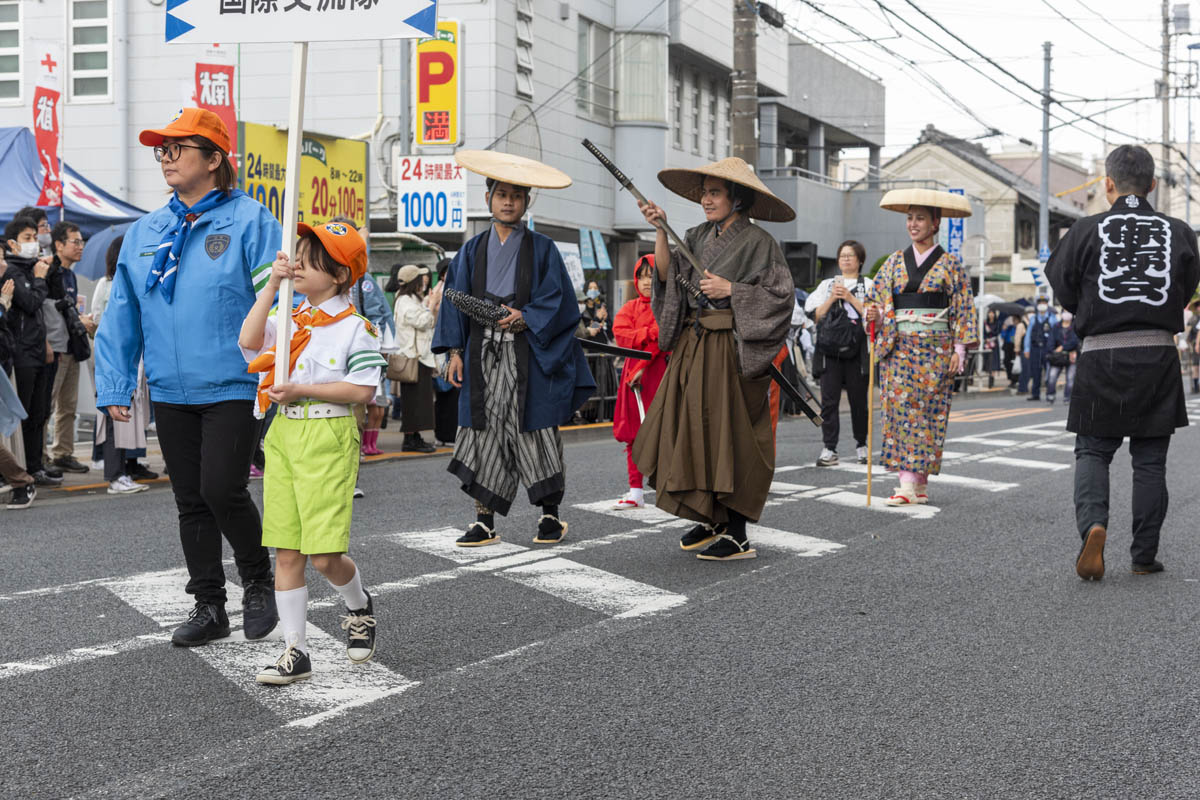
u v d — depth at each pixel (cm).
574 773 365
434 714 416
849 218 3769
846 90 3903
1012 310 2916
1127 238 625
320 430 438
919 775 368
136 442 933
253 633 500
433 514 830
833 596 596
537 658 485
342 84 2102
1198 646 511
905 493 880
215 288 471
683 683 455
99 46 2202
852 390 1116
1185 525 802
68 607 557
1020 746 393
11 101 2238
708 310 673
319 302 443
